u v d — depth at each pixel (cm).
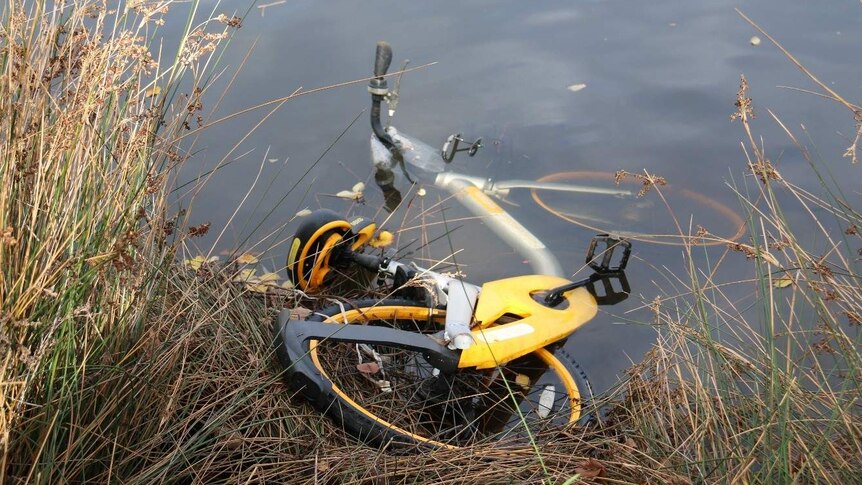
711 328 328
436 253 408
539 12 632
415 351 314
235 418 275
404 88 534
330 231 363
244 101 518
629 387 308
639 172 455
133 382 236
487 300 347
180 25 575
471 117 507
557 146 479
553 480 248
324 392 285
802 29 586
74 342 218
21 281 201
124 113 249
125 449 229
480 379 325
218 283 338
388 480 252
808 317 317
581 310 355
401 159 477
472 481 250
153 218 259
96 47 233
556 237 416
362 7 632
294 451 269
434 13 629
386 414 301
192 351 288
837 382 284
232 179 460
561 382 325
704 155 465
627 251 378
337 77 544
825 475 224
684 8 632
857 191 424
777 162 453
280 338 301
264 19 605
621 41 588
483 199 443
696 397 283
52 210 215
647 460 264
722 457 253
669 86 530
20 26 229
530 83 541
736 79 531
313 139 495
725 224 414
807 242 386
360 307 343
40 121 220
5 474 201
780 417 243
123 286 239
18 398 203
